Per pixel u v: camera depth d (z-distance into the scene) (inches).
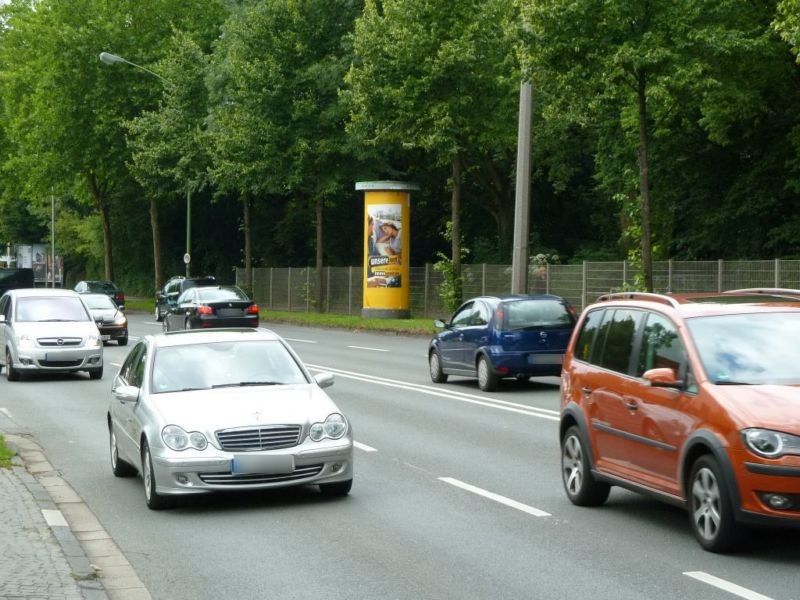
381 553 444.8
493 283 2214.6
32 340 1262.3
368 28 2057.1
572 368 550.3
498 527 489.7
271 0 2506.2
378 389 1116.5
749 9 1616.6
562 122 2369.6
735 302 483.8
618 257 2605.8
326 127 2546.8
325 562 432.1
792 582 384.8
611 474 503.8
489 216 3243.1
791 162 1755.7
